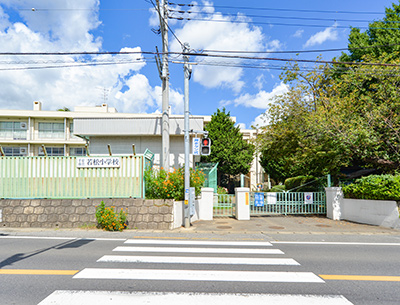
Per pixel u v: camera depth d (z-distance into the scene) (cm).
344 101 1295
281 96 1520
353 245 765
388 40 1662
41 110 3403
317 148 1309
